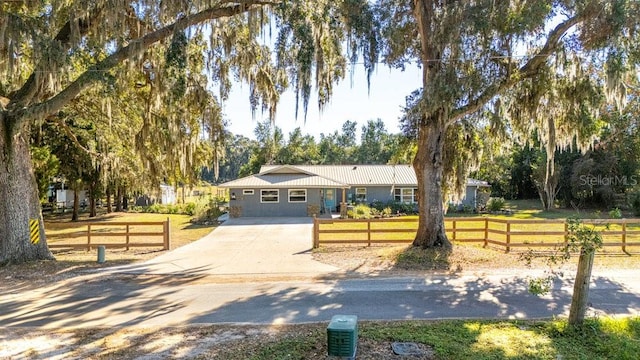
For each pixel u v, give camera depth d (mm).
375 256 12484
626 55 10227
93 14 11109
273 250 14570
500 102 11945
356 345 5141
